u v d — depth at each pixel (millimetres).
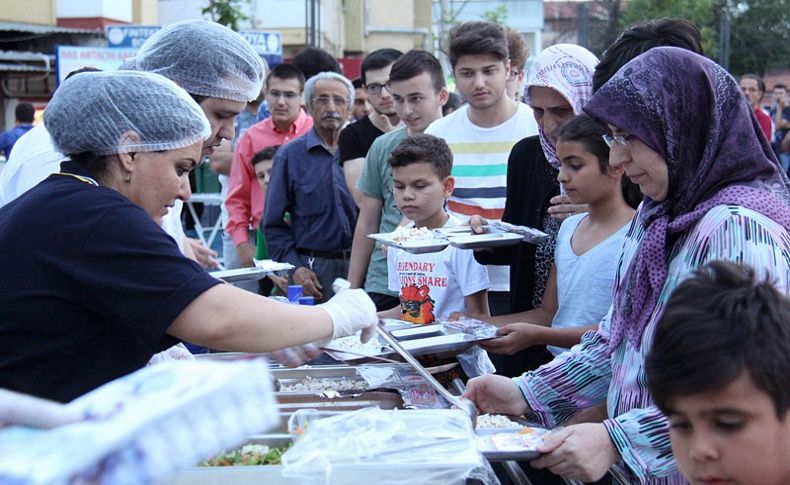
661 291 2064
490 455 1943
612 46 2793
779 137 10945
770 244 1847
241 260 5801
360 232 4598
